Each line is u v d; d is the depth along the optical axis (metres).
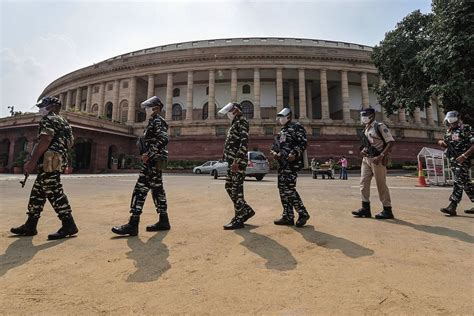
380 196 4.85
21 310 1.81
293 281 2.27
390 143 4.64
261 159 16.55
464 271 2.48
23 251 3.00
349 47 37.59
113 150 31.58
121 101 37.00
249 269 2.53
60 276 2.36
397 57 19.05
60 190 3.61
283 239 3.50
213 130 32.53
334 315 1.75
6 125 27.64
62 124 3.72
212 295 2.03
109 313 1.78
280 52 33.34
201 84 37.72
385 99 21.42
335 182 14.41
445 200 7.18
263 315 1.76
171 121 33.78
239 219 4.14
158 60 35.25
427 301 1.93
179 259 2.79
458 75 13.10
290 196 4.27
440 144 5.74
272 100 36.84
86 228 4.09
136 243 3.33
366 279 2.30
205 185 12.10
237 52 33.50
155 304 1.90
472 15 12.52
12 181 13.07
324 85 33.41
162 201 4.03
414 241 3.41
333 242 3.37
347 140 31.27
